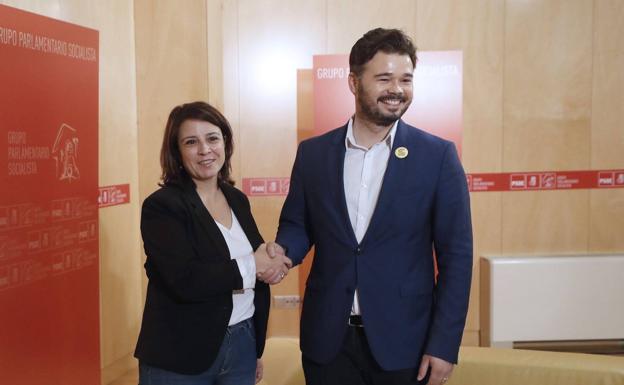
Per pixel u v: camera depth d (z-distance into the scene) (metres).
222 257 1.73
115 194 3.68
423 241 1.66
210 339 1.69
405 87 1.57
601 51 4.07
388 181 1.61
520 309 3.94
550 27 4.07
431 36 4.08
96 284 2.62
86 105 2.49
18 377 2.15
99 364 2.65
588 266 3.92
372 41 1.57
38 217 2.23
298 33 4.09
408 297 1.62
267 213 4.20
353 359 1.67
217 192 1.90
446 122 3.69
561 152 4.14
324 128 3.67
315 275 1.74
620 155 4.14
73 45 2.39
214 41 4.04
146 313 1.73
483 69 4.10
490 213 4.18
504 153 4.15
